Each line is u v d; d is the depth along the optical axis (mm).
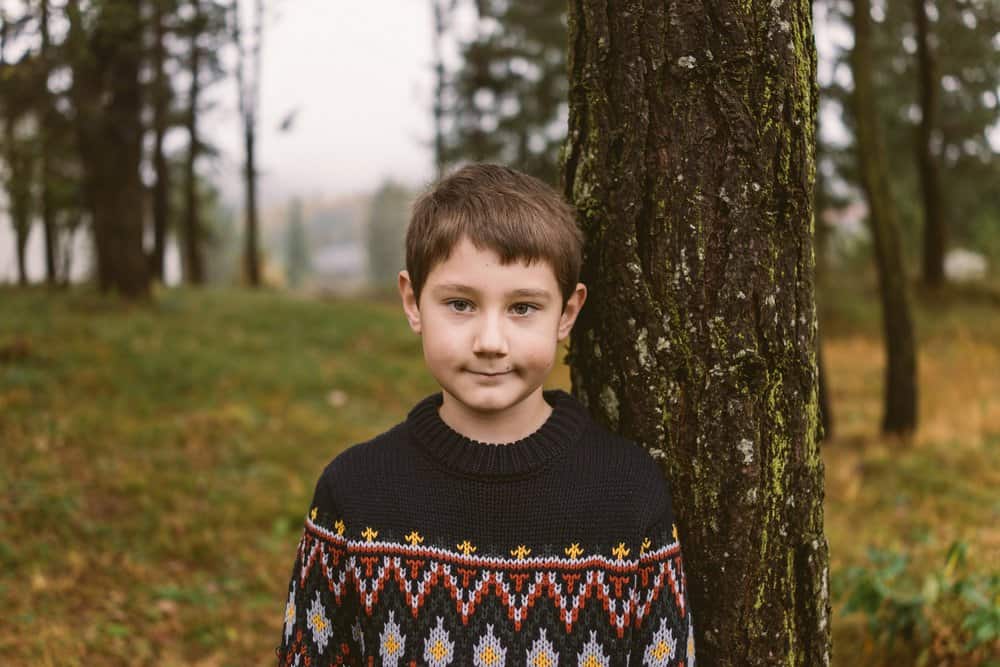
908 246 17609
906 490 5117
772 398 1513
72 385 6516
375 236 82688
